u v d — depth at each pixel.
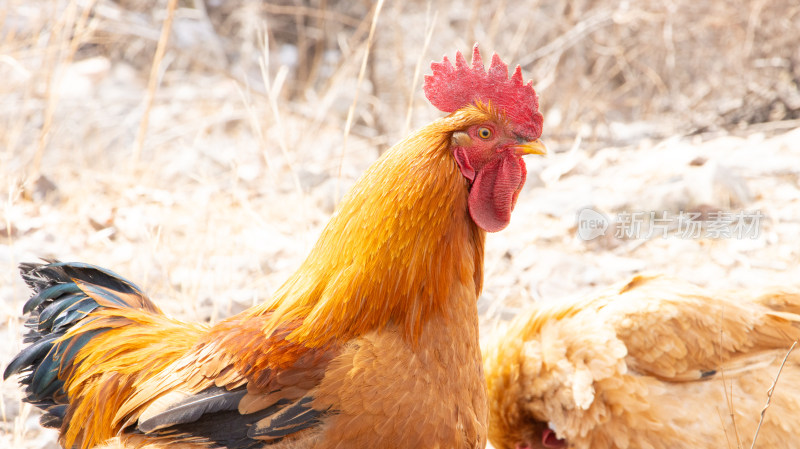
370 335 6.75
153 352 7.63
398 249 6.77
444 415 6.78
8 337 11.17
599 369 9.16
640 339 9.23
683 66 23.56
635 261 14.41
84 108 21.39
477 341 7.33
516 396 10.05
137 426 6.91
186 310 12.05
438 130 7.03
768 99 21.59
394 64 24.50
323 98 22.25
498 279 14.01
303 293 7.05
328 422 6.57
